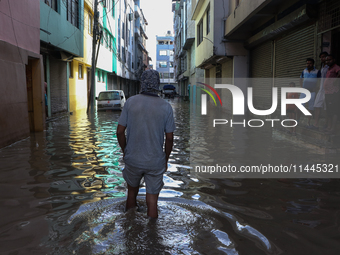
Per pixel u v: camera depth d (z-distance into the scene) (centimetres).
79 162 565
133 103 326
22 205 360
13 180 456
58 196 389
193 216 331
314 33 870
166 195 398
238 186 436
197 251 260
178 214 336
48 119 1364
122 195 394
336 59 809
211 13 1589
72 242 274
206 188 427
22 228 301
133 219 321
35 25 1002
